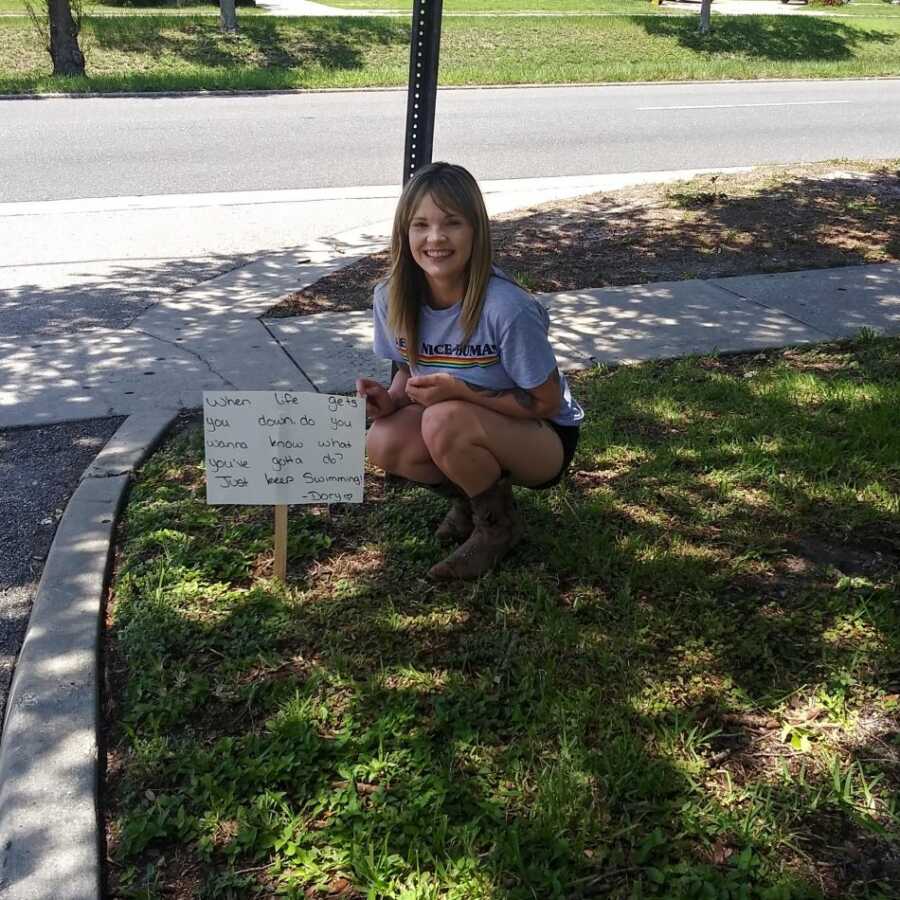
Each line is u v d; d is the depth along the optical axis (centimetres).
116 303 652
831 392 485
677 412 470
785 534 368
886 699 284
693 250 768
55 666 298
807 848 238
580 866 234
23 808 250
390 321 315
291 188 1014
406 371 343
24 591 352
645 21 2638
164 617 323
